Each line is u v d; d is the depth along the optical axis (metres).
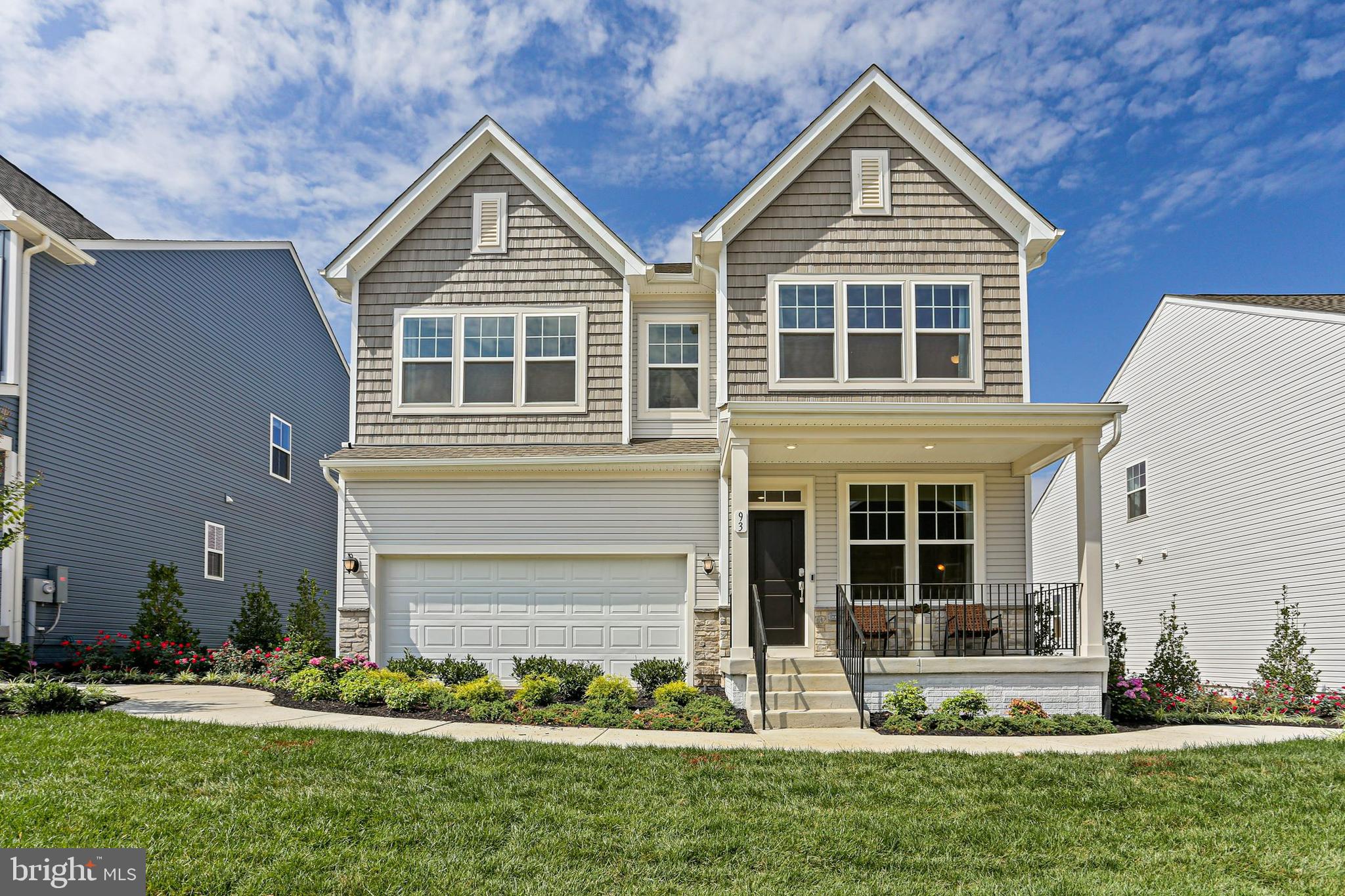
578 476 13.45
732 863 5.32
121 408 15.38
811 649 13.06
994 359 13.11
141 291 15.95
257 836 5.39
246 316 19.80
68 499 13.94
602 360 13.95
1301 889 5.05
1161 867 5.36
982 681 10.98
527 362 13.98
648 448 13.45
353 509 13.46
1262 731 10.33
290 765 6.89
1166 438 19.11
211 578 18.19
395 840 5.44
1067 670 10.95
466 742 8.04
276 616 17.33
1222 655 17.03
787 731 9.88
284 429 21.69
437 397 13.95
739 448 11.23
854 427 11.35
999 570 13.26
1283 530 15.44
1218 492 17.27
